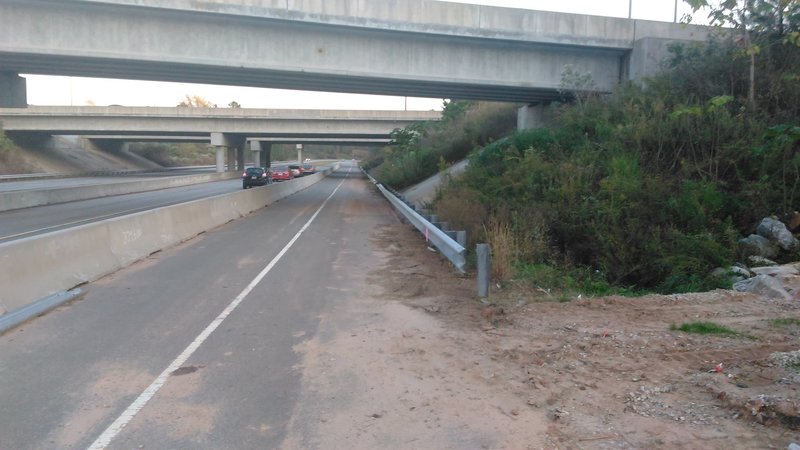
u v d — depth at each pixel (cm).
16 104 2455
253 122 6006
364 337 677
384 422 456
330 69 2161
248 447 416
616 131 1680
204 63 2020
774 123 1492
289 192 3622
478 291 866
